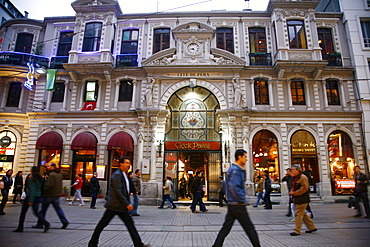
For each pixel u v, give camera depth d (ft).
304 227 26.68
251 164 54.65
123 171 17.93
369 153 55.16
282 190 53.01
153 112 56.44
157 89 59.21
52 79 56.90
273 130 56.75
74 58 60.08
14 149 59.52
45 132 58.59
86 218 31.83
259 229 25.55
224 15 64.03
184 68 58.75
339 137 57.16
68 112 58.54
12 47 64.80
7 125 59.77
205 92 59.82
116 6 63.05
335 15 63.31
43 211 24.11
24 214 23.65
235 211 15.58
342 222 28.96
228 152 54.80
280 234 23.16
